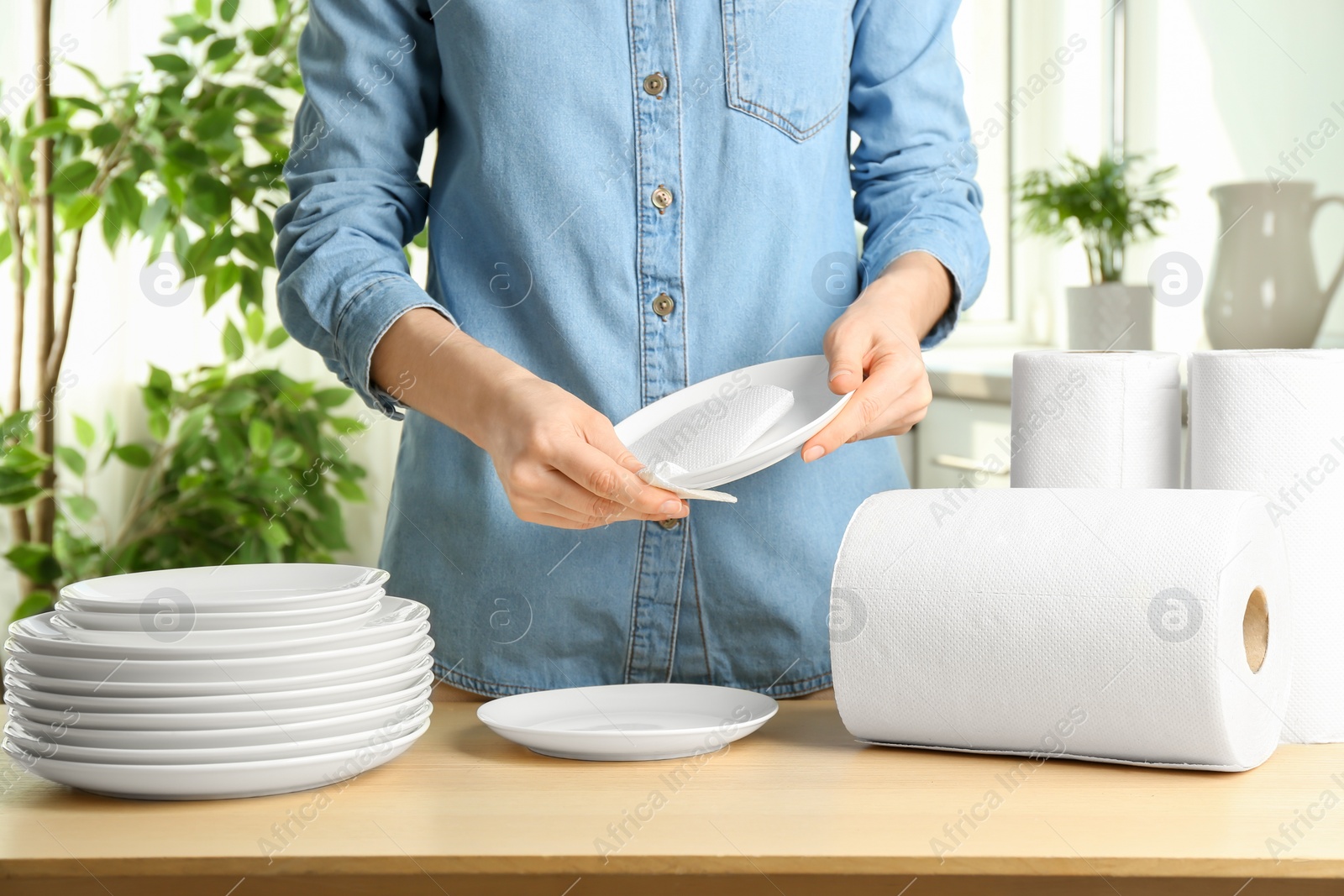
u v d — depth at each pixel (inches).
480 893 21.2
